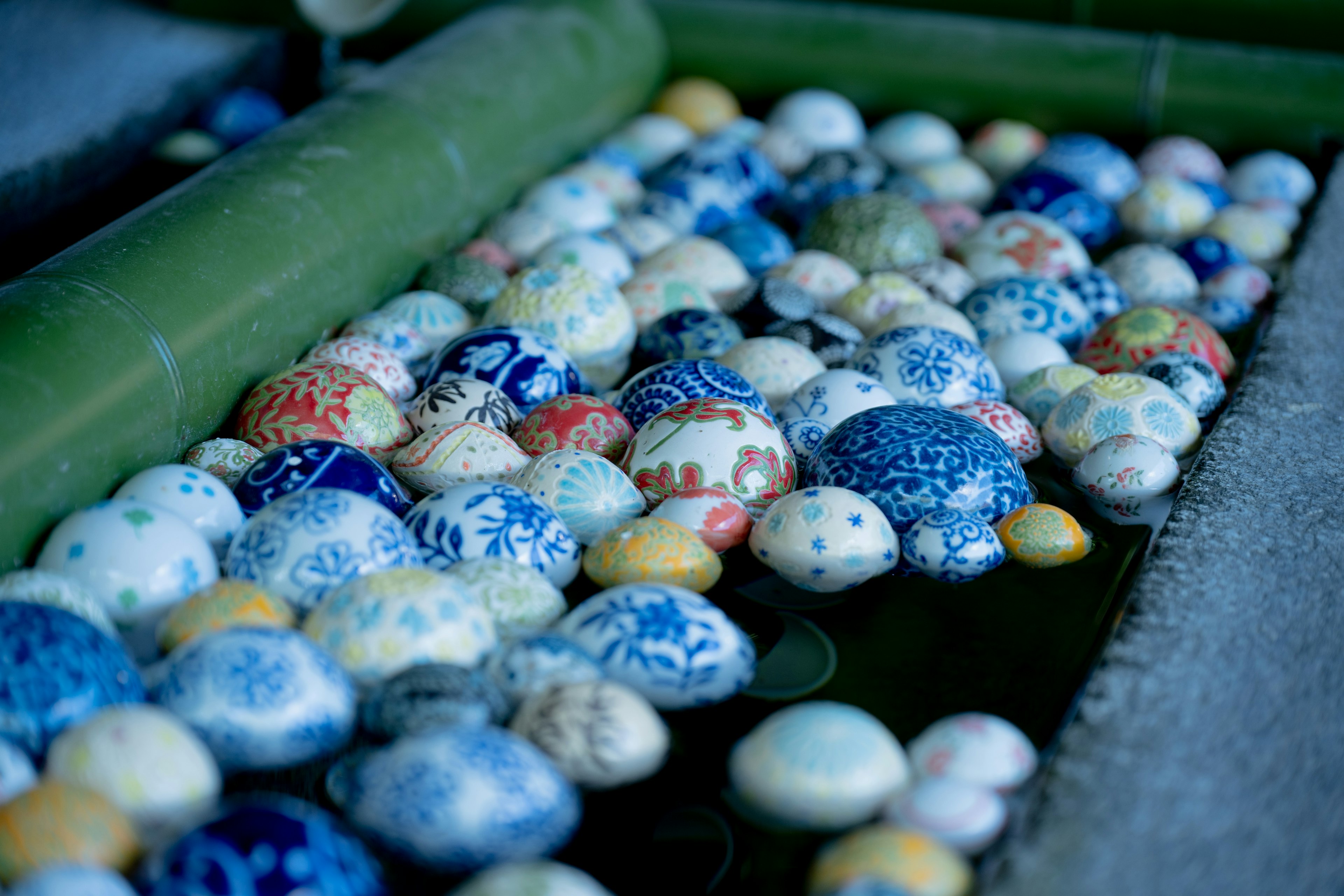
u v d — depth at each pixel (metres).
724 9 1.58
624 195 1.38
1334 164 1.43
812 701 0.91
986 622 0.96
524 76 1.38
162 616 0.93
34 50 1.52
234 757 0.86
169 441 1.03
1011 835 0.84
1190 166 1.44
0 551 0.93
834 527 0.97
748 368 1.12
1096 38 1.50
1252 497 1.01
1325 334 1.17
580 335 1.15
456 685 0.88
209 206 1.10
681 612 0.91
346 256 1.16
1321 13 1.48
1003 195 1.38
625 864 0.85
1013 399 1.13
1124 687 0.90
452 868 0.84
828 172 1.38
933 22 1.53
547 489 1.00
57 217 1.34
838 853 0.83
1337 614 0.94
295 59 1.62
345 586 0.92
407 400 1.11
